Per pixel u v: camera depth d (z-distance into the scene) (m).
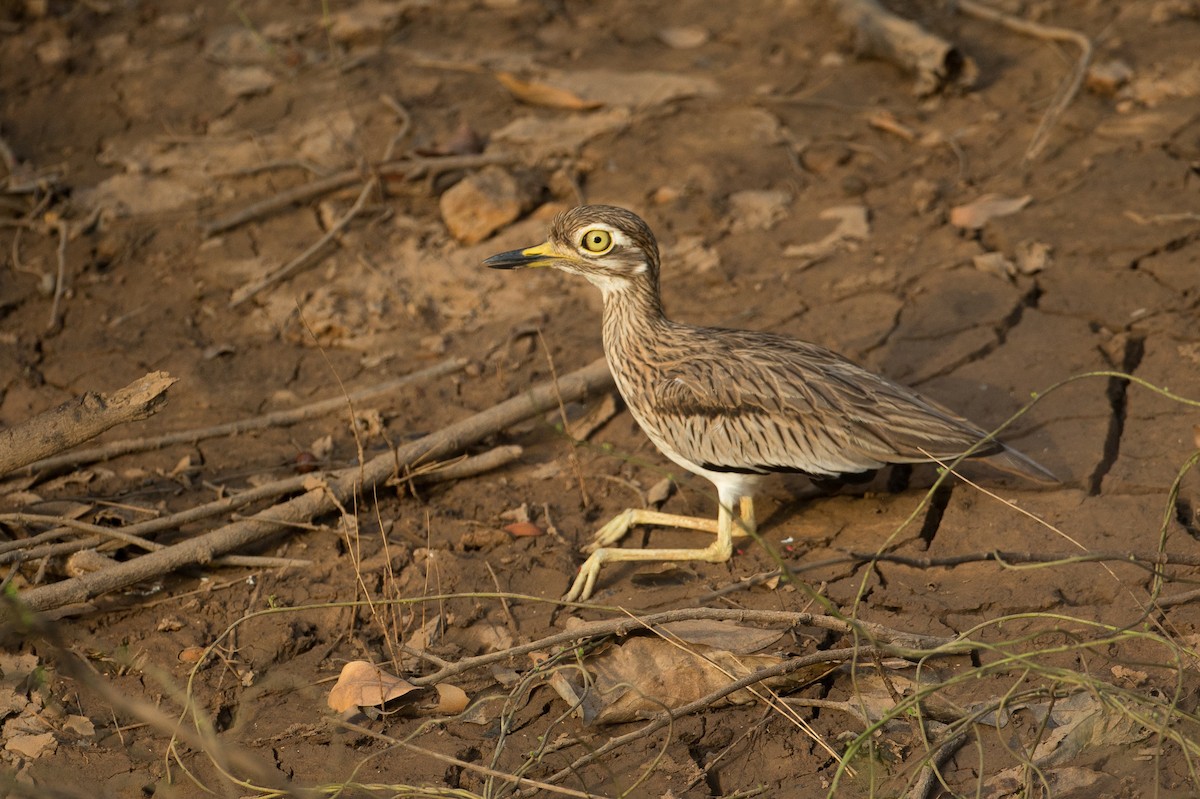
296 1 17.84
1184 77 14.44
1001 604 8.34
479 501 10.04
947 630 8.20
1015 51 15.57
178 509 10.03
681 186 13.74
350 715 7.93
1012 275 11.80
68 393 11.73
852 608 8.51
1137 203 12.50
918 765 6.89
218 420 11.27
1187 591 8.16
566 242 9.45
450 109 15.39
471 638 8.60
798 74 15.62
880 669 7.51
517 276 12.91
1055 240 12.16
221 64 16.56
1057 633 8.00
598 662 7.98
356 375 11.80
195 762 7.73
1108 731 7.25
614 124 14.85
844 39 15.98
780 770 7.38
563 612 8.78
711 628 8.10
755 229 13.12
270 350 12.20
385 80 16.05
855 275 12.17
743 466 8.95
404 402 11.26
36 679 8.40
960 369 10.73
